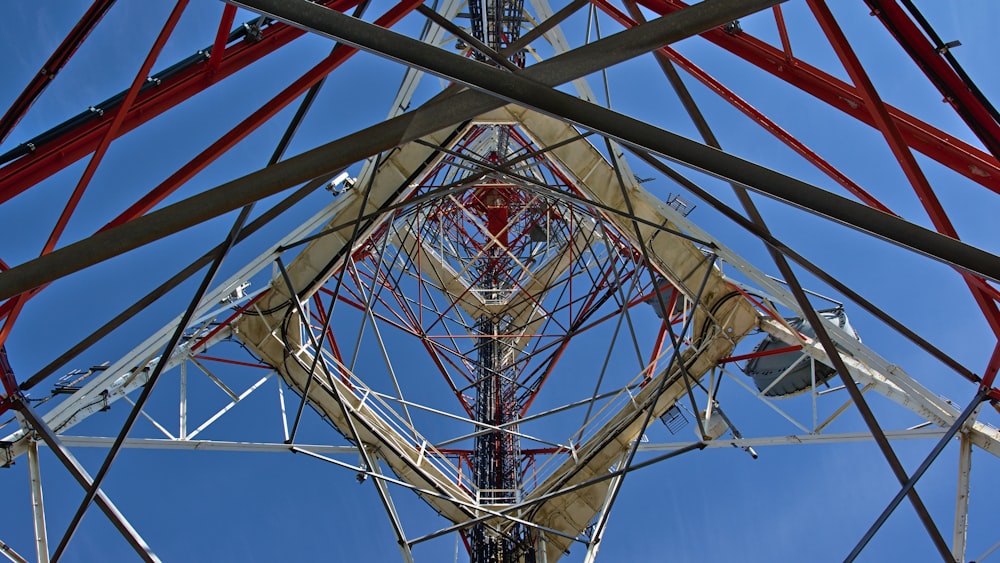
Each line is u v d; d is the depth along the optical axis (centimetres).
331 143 481
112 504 989
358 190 1606
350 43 434
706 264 1755
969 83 712
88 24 780
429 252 2828
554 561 1956
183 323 849
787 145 1003
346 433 1895
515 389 2511
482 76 455
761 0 442
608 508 1586
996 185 847
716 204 806
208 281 845
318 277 1691
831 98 921
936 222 700
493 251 3130
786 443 1521
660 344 2056
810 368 1723
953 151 869
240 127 828
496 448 2234
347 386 1905
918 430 1287
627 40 459
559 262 2795
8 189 823
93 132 857
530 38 745
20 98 787
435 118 486
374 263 2472
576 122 462
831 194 464
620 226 1659
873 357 1376
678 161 469
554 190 1131
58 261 457
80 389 1283
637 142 466
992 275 446
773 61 947
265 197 474
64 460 964
